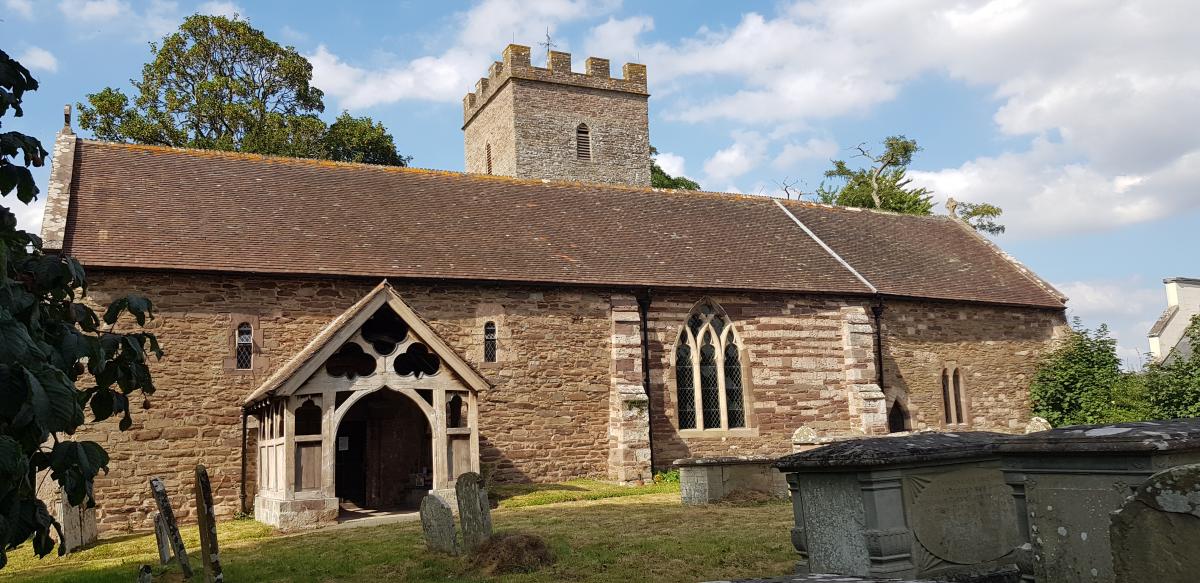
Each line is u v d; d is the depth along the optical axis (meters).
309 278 18.97
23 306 6.04
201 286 18.12
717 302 23.20
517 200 24.97
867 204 49.53
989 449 8.88
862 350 24.28
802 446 19.55
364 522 16.16
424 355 18.77
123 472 16.94
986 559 8.82
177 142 36.84
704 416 22.83
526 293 21.02
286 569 11.02
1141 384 24.67
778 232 27.53
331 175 23.58
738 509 15.24
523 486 19.45
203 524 9.95
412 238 21.30
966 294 27.66
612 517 14.55
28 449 5.99
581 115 38.66
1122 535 5.34
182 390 17.66
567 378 21.12
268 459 17.02
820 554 8.94
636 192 27.53
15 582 11.58
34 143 6.48
